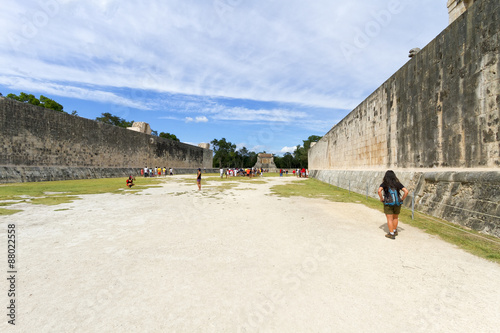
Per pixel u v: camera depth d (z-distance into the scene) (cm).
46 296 236
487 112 510
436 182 650
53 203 802
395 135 940
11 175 1560
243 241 413
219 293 244
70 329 188
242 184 1777
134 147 2998
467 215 507
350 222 555
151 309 216
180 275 283
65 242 402
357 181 1274
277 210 707
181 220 573
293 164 7825
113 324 195
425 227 505
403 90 875
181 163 4225
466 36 570
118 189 1307
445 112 645
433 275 286
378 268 305
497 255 345
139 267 305
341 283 267
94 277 277
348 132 1588
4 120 1564
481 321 201
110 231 472
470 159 555
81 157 2189
